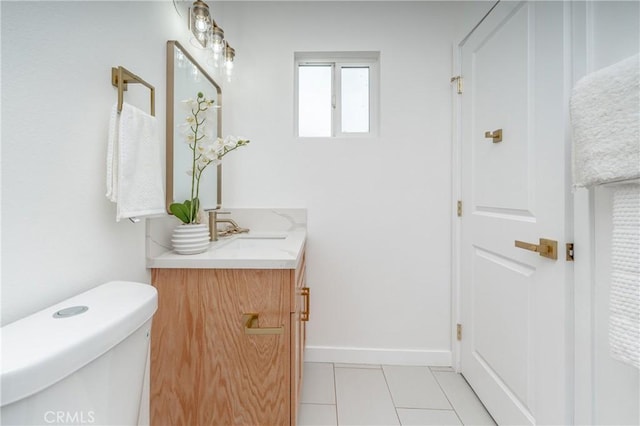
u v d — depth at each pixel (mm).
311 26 1646
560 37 898
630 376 716
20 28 555
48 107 611
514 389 1124
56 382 423
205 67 1410
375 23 1639
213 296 937
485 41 1326
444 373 1590
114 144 727
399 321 1680
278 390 931
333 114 1769
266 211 1651
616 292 649
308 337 1697
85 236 708
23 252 566
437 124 1644
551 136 936
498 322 1234
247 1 1647
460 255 1581
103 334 502
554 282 924
